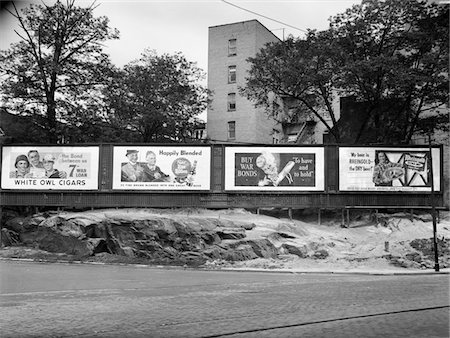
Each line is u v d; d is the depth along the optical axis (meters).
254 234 32.38
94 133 44.03
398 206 35.00
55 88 41.31
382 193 35.06
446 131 38.97
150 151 36.12
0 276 21.48
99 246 33.00
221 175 35.66
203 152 35.88
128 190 35.94
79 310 11.23
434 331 8.40
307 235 33.44
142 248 32.25
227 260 30.56
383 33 37.53
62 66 41.09
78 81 42.12
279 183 35.31
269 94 58.88
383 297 13.73
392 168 35.22
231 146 35.69
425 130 38.69
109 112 44.50
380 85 37.03
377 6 36.97
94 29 41.84
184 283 18.92
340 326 8.95
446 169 37.72
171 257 31.36
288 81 39.19
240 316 10.23
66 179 36.44
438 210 35.47
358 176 35.22
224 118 62.31
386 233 34.03
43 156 36.72
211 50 64.12
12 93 39.50
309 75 38.09
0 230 35.97
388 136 40.09
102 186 36.19
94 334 8.35
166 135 51.72
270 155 35.53
